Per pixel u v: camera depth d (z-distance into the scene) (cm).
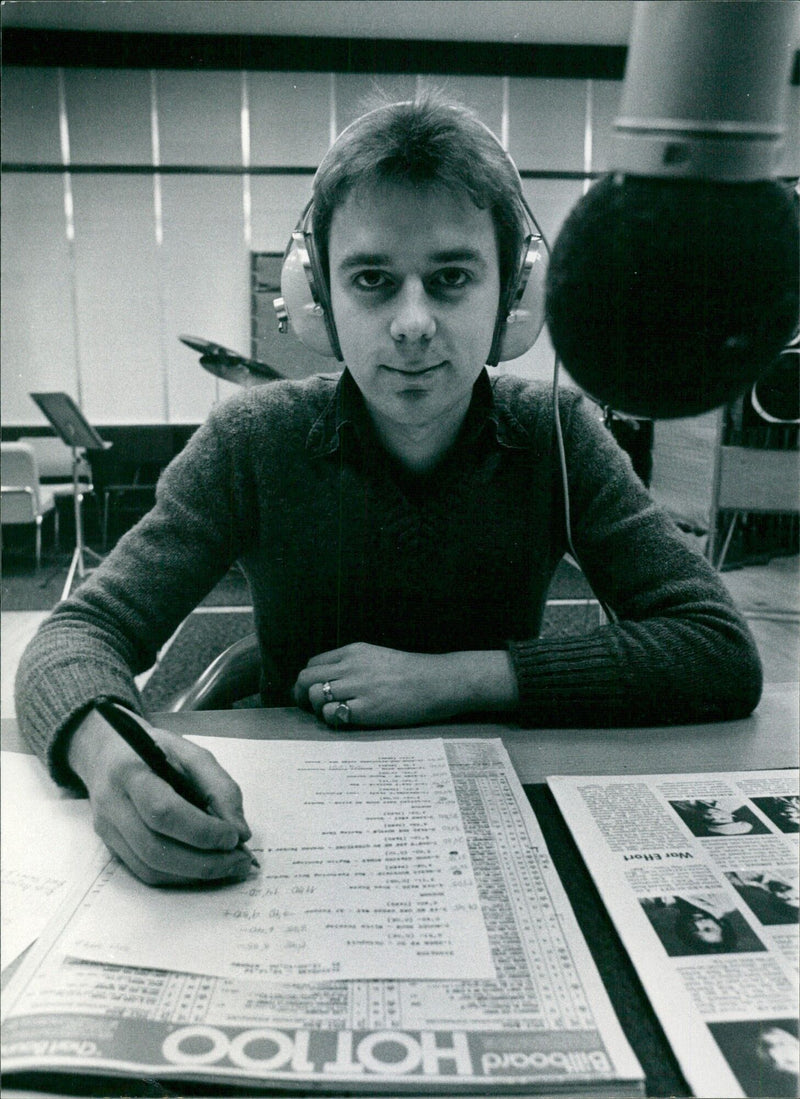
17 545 384
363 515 83
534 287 64
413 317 58
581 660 66
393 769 57
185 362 516
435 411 66
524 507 84
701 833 48
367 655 68
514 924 40
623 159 25
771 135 24
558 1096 31
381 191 55
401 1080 31
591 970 37
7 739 64
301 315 72
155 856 43
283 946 39
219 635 278
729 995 35
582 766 58
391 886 43
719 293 25
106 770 47
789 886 43
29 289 491
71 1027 33
